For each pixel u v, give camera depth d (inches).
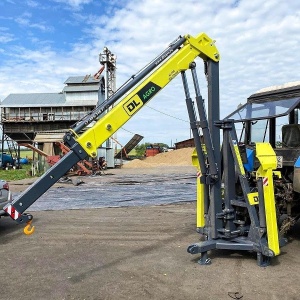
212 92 212.8
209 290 162.6
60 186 655.1
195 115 209.8
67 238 265.9
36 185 165.0
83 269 195.5
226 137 208.7
